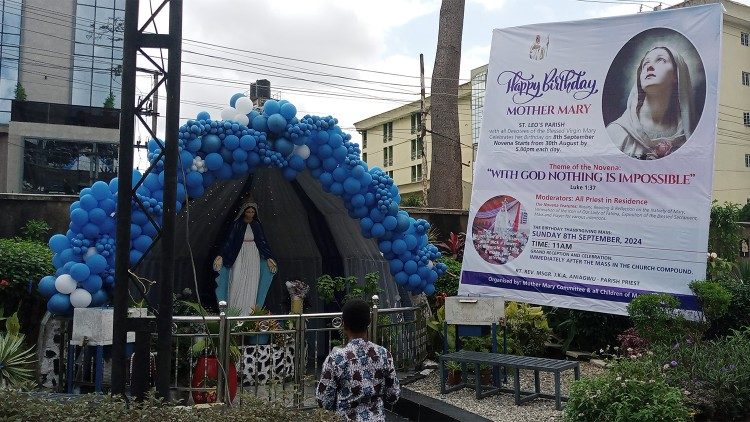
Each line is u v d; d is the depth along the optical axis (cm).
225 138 891
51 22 3534
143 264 1091
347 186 959
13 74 3469
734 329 977
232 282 1051
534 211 1003
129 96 671
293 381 810
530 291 993
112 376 650
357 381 419
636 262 926
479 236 1038
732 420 709
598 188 961
